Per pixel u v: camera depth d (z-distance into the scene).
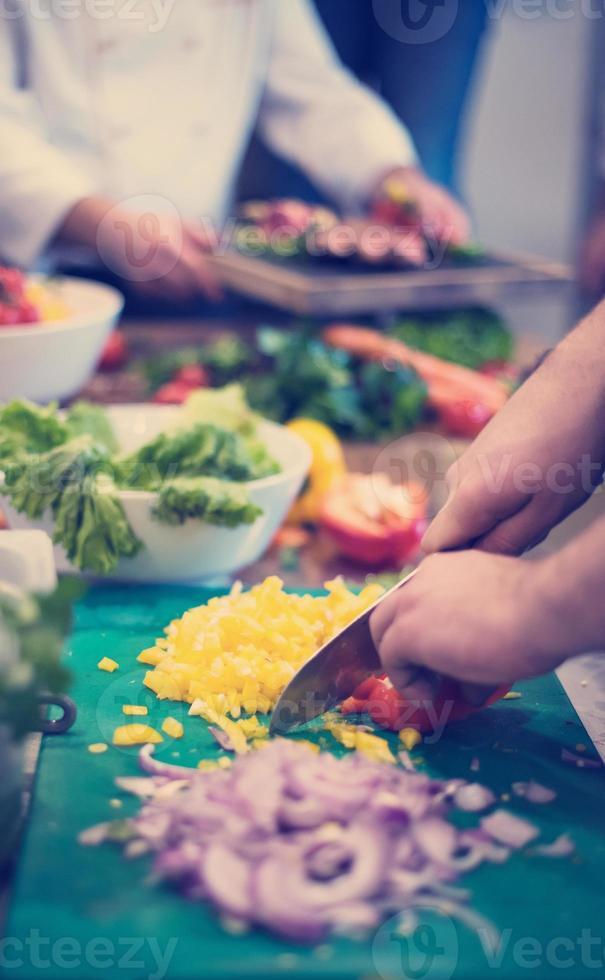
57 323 1.78
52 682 1.16
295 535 1.69
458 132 3.17
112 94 2.31
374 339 2.07
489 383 2.02
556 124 5.12
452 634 1.23
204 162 2.47
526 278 2.33
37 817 1.22
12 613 1.16
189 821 1.21
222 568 1.54
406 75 3.05
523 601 1.21
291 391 1.90
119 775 1.27
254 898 1.16
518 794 1.27
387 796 1.23
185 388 1.93
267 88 2.64
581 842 1.23
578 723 1.36
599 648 1.21
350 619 1.39
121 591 1.53
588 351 1.34
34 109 2.26
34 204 2.07
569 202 5.18
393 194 2.40
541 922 1.17
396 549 1.61
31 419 1.55
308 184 3.01
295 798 1.22
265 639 1.37
